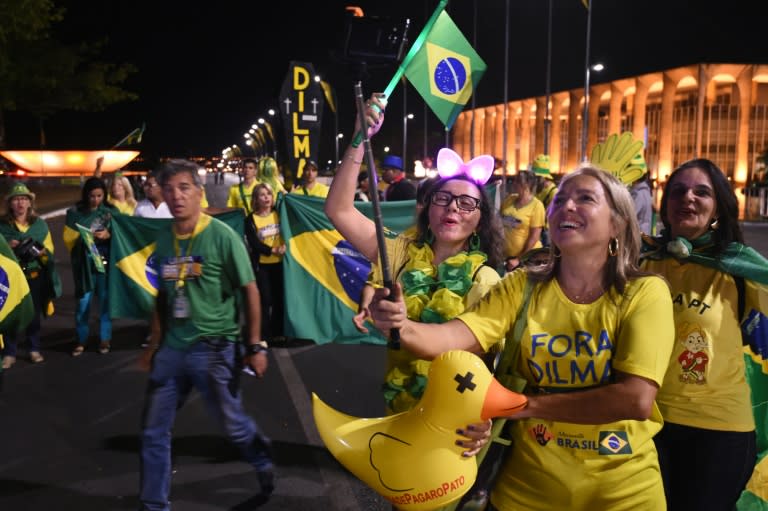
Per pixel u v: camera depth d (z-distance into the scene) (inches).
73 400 224.8
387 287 80.5
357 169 114.7
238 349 148.4
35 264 265.1
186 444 188.1
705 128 2121.1
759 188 1304.1
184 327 142.2
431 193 115.6
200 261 141.3
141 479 139.4
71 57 1646.2
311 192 399.9
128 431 198.5
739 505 122.0
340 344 298.8
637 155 131.3
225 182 2748.5
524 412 79.0
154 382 142.6
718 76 2041.1
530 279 87.6
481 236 116.8
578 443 83.4
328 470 171.9
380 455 80.2
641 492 83.4
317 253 292.0
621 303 81.5
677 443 109.7
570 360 83.1
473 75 120.6
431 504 78.9
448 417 77.0
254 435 151.1
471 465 79.9
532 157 2994.6
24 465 175.2
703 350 108.3
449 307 105.0
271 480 155.8
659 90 2315.5
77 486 163.6
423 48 118.2
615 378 81.4
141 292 282.7
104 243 280.7
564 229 82.1
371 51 82.0
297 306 291.1
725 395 107.4
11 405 219.6
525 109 2935.5
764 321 111.3
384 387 114.6
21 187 265.3
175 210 140.9
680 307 111.1
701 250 113.8
